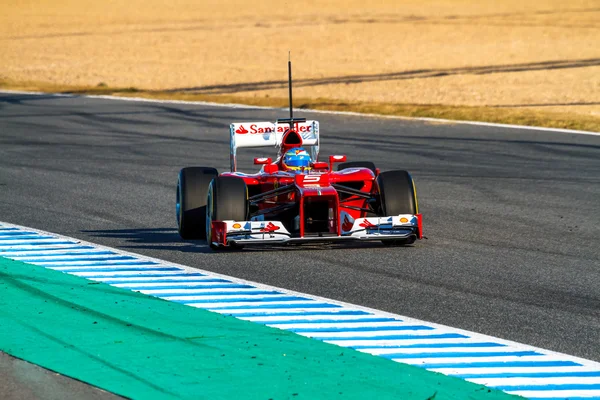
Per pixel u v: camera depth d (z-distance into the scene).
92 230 41.22
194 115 91.25
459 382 21.00
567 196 49.16
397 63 146.50
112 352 23.34
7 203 48.78
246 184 35.72
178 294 29.19
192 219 37.38
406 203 34.47
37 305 27.91
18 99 108.75
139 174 58.69
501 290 29.48
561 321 25.98
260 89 117.56
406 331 25.00
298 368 21.95
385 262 33.44
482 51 160.12
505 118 81.00
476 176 56.06
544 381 21.12
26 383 21.30
